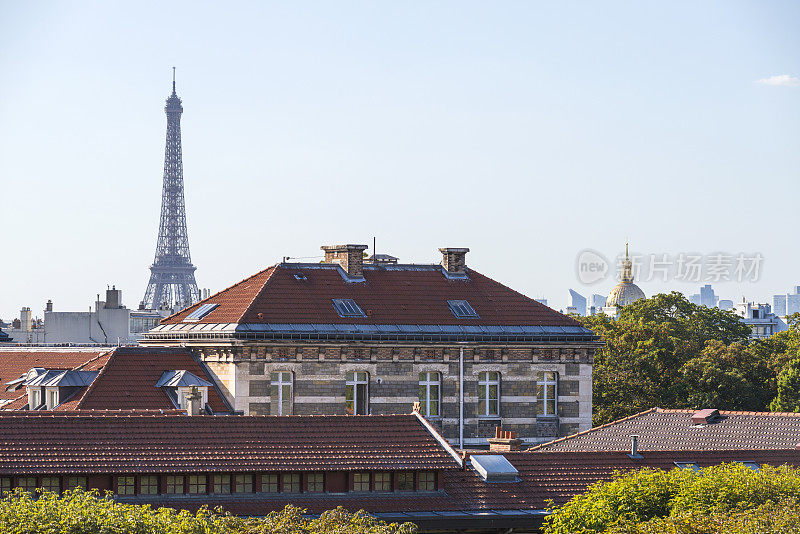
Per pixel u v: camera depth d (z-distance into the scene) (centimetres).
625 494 9694
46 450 9788
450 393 15925
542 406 16388
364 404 15600
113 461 9856
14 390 16438
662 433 13388
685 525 8738
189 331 15362
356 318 15775
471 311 16462
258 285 15988
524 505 10619
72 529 7794
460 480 10762
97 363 15525
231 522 8481
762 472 9862
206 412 14425
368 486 10494
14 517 7825
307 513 10100
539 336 16338
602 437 13550
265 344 14962
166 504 9881
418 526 10162
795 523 8575
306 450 10438
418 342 15775
